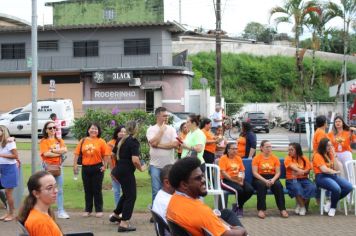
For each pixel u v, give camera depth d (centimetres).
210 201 1245
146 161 1424
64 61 4162
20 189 1158
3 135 1044
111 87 4056
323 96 5475
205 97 3934
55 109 3180
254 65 5656
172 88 3978
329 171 1105
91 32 4131
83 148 1079
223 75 5512
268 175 1112
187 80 4175
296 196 1109
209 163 1209
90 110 1747
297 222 1047
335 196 1096
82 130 1719
